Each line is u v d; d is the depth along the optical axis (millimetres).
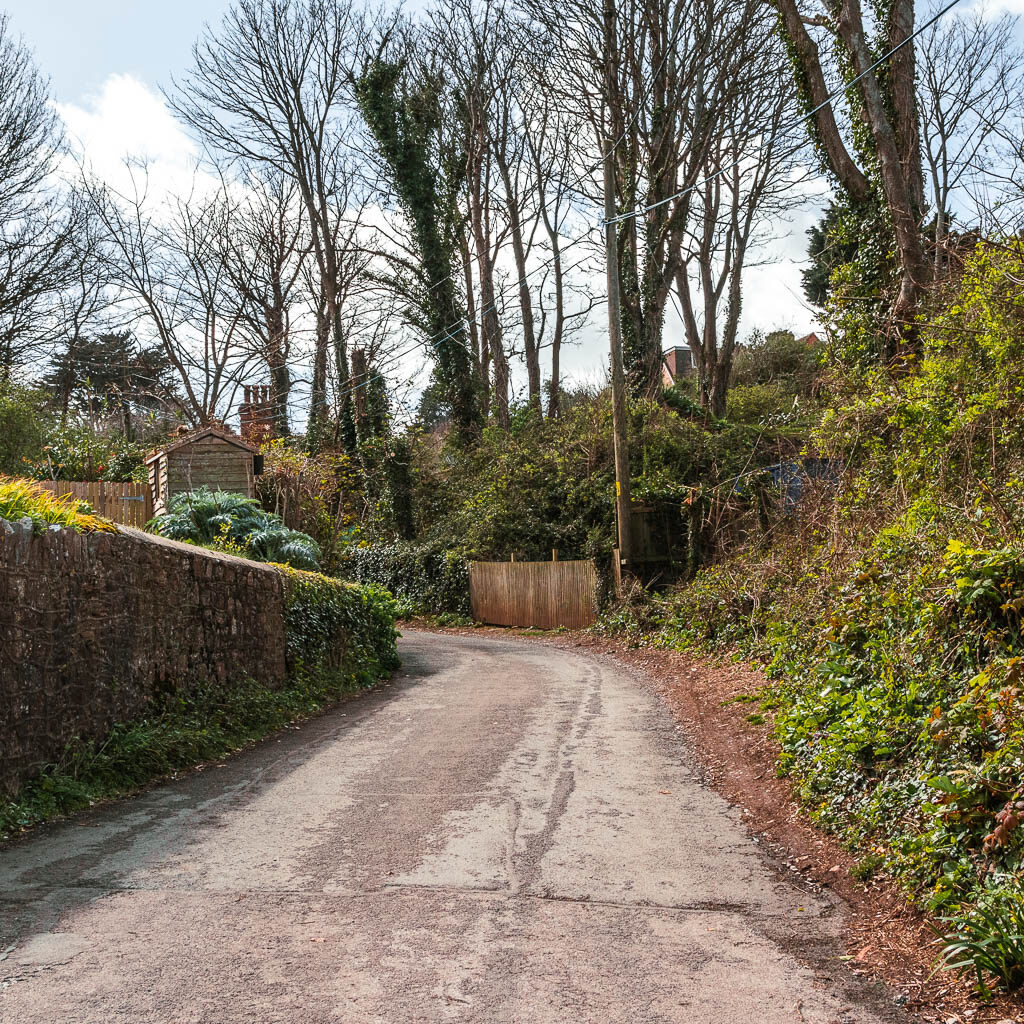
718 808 6688
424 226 31469
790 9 17125
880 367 14352
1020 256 11148
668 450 25078
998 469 10023
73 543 7309
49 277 32250
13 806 6227
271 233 41781
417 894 4941
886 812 5602
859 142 16391
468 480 30875
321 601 13672
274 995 3727
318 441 36625
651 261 28797
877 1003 3770
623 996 3787
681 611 17250
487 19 34250
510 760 8281
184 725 8703
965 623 6719
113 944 4199
